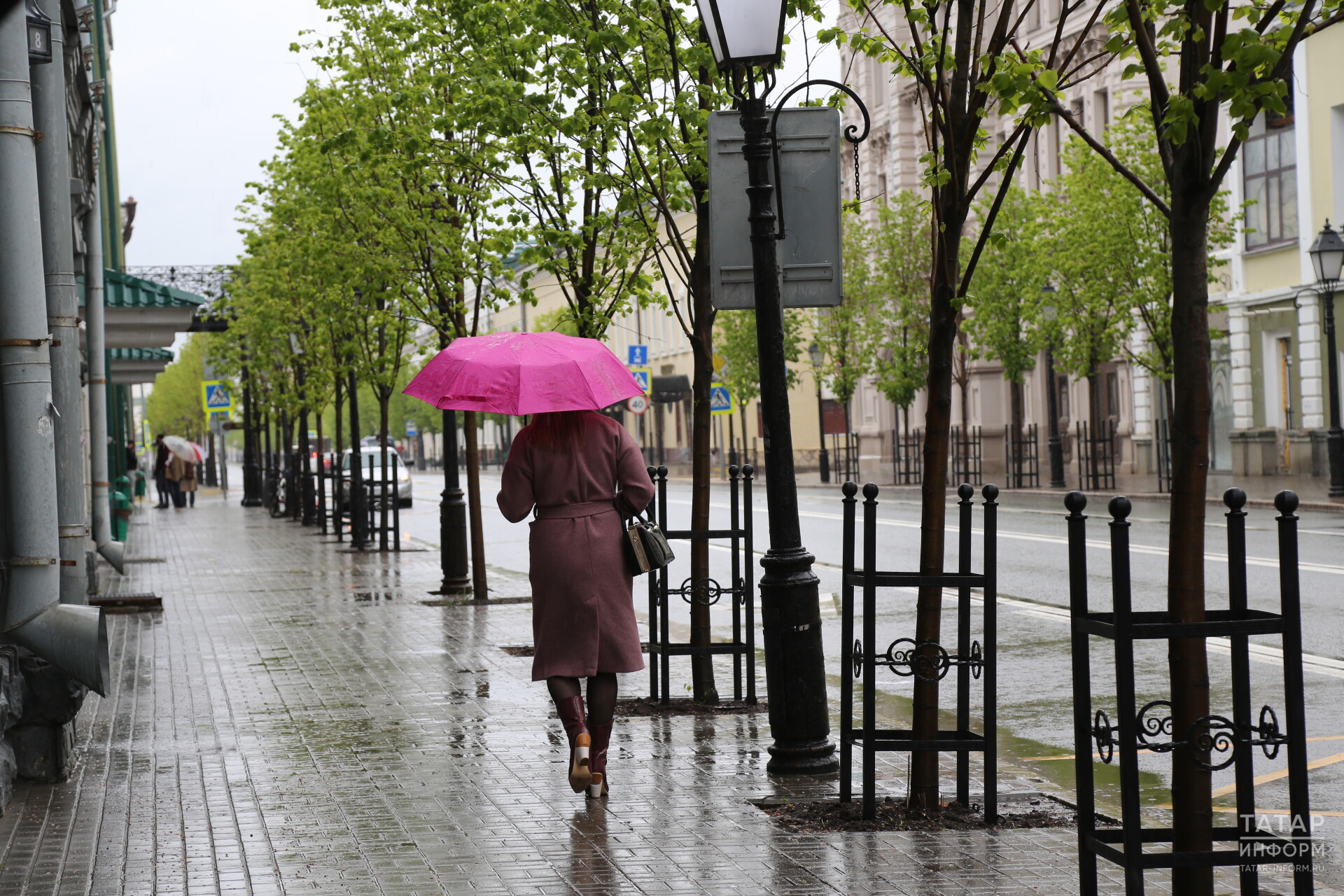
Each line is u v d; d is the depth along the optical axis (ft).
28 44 25.18
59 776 23.95
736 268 25.23
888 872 17.84
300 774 24.48
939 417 20.95
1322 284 85.92
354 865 18.56
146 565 75.97
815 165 24.91
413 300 53.98
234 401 176.96
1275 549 58.65
